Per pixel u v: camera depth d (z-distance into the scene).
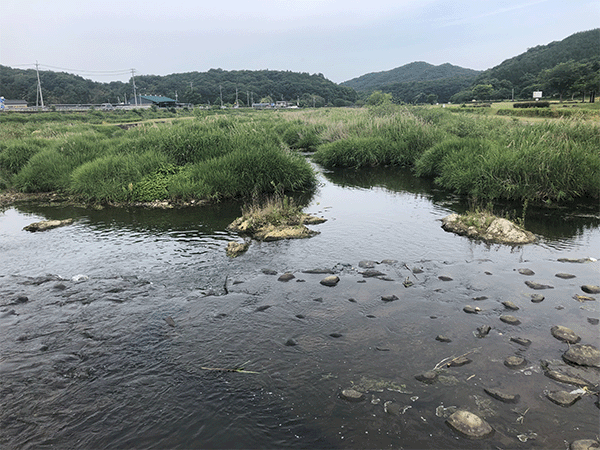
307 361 3.47
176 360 3.54
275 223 7.72
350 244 6.62
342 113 33.78
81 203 10.56
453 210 8.83
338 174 14.79
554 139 10.91
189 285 5.12
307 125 25.88
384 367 3.36
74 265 5.94
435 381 3.16
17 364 3.54
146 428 2.78
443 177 11.75
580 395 2.96
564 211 8.38
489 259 5.79
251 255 6.18
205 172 10.92
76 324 4.20
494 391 3.02
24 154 14.55
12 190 12.41
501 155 9.99
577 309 4.23
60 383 3.28
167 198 10.30
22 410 2.98
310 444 2.59
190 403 3.01
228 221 8.33
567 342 3.62
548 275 5.16
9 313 4.45
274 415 2.86
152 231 7.71
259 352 3.62
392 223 7.90
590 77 65.25
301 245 6.61
